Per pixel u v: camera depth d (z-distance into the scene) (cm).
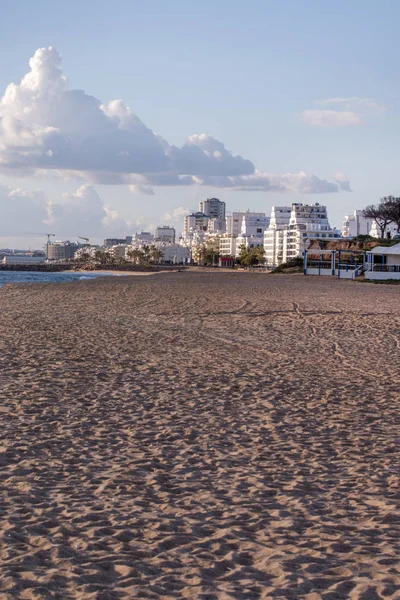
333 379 1501
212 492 762
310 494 759
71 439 973
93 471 830
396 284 7069
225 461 885
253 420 1113
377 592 516
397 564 571
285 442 984
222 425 1078
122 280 7756
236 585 529
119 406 1192
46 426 1040
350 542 620
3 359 1644
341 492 767
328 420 1122
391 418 1141
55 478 800
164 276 10231
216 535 635
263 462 885
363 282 7500
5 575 533
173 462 877
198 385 1402
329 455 920
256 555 590
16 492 744
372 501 737
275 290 5303
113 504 715
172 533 638
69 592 509
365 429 1063
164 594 511
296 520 676
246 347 2005
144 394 1298
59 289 5325
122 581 532
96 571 546
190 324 2619
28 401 1202
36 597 497
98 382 1402
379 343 2142
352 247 12350
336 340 2203
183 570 556
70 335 2180
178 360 1723
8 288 5500
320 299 4225
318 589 522
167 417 1123
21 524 647
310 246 13288
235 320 2795
